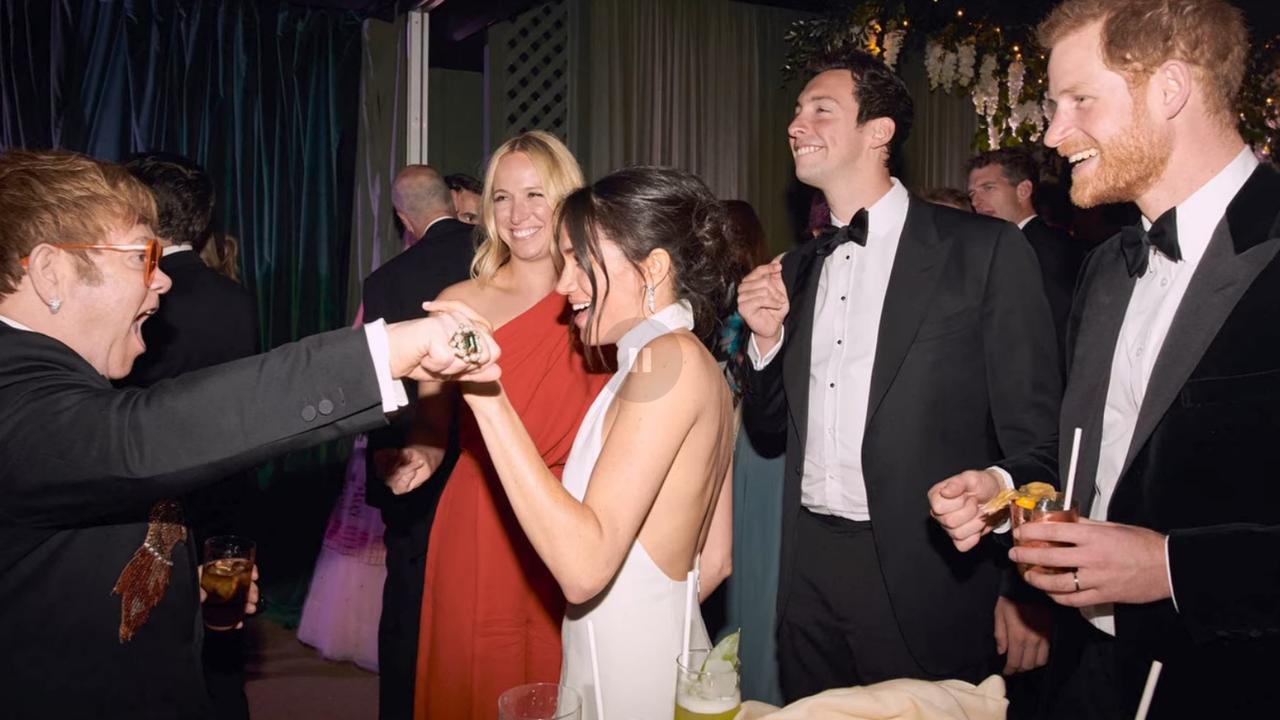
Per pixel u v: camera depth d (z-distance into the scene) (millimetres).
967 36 6078
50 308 1267
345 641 4227
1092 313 1684
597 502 1423
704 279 1604
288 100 4742
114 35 4387
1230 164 1463
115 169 1323
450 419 2539
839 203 2387
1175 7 1410
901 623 2170
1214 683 1387
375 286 3221
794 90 6215
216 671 2455
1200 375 1414
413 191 3650
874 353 2258
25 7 4219
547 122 5621
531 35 5551
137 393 1184
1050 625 2314
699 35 5875
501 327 2439
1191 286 1445
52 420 1152
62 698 1241
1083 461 1641
